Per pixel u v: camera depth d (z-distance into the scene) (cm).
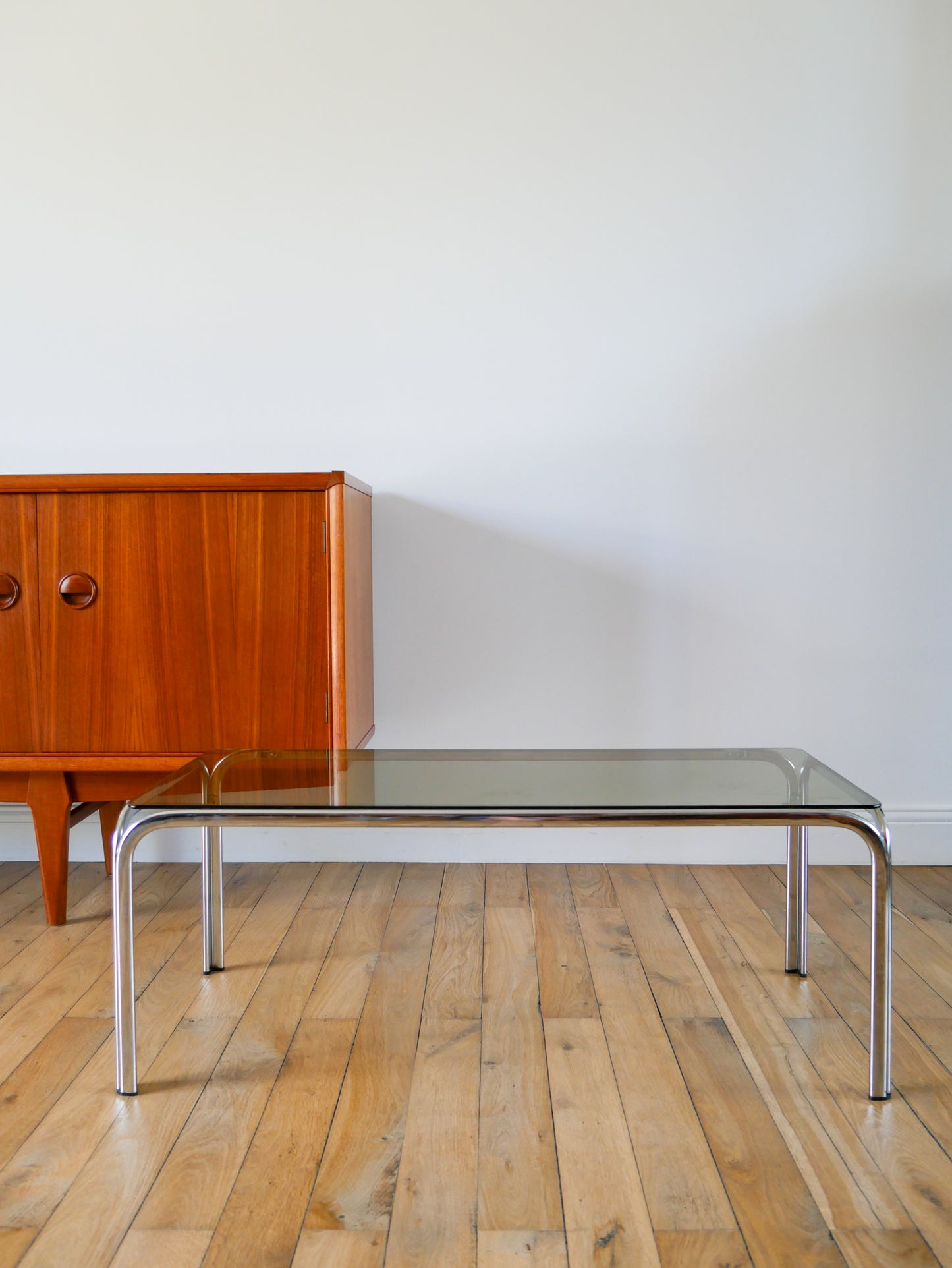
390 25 264
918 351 268
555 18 264
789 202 266
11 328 271
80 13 264
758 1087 162
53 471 274
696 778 177
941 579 273
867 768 278
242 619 227
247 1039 178
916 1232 127
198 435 272
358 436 272
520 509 273
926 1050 174
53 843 233
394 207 267
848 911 242
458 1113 154
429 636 276
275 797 163
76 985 200
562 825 156
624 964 210
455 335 270
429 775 180
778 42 263
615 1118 153
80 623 228
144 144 267
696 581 274
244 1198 134
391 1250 123
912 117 264
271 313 270
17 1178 138
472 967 209
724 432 271
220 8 264
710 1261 122
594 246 268
